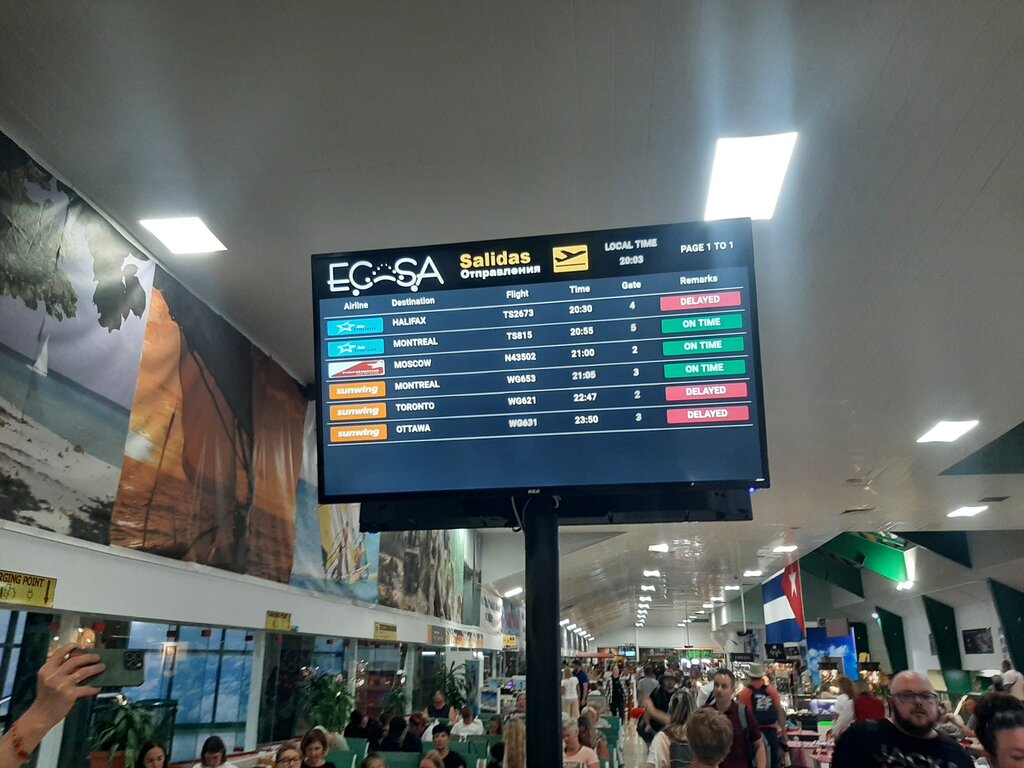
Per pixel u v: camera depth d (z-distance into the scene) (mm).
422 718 10945
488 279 4309
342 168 5684
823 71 4777
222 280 7262
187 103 4961
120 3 4168
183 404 6941
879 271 7445
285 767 6117
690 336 4074
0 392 4660
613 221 6484
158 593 6297
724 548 26859
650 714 10586
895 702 3467
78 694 1638
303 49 4535
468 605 21031
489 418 4078
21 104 4879
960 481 16000
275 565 8586
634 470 3887
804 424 12289
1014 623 25094
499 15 4320
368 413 4168
